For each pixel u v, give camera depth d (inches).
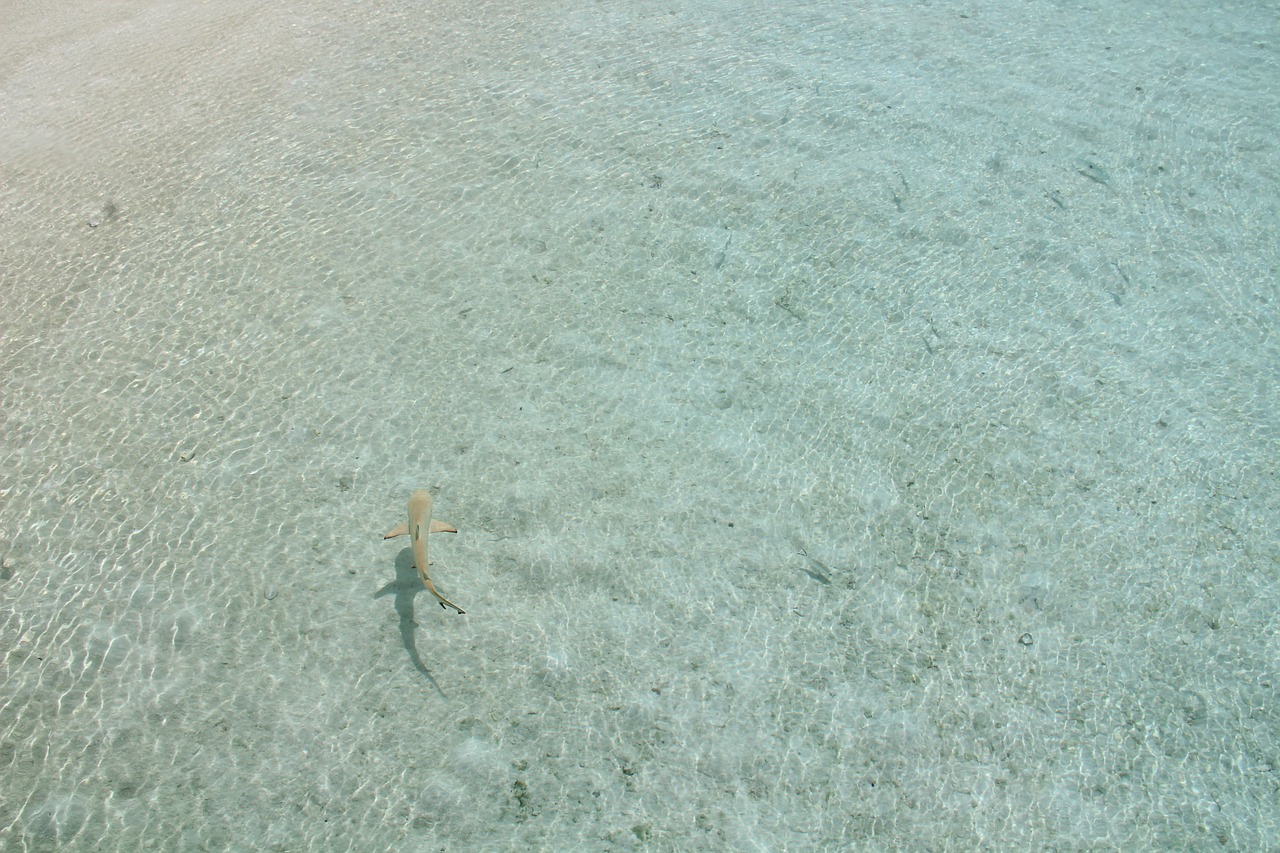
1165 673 165.8
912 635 171.2
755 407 206.7
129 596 170.4
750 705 161.0
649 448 198.1
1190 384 210.5
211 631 166.4
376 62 301.6
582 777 151.9
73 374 205.9
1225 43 310.7
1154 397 207.9
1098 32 318.0
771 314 225.9
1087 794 151.8
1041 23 322.7
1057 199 254.8
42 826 142.5
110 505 183.3
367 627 168.1
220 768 150.2
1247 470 194.2
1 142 270.4
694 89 289.9
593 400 206.4
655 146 269.0
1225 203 253.3
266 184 254.1
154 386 204.4
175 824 143.9
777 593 176.2
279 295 224.1
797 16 326.3
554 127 274.7
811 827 147.6
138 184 254.1
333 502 186.1
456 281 229.6
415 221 244.5
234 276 228.5
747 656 167.5
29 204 248.2
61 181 255.6
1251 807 149.9
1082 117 280.2
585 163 263.1
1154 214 250.8
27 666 160.4
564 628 169.8
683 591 175.8
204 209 246.4
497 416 202.1
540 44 310.3
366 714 157.4
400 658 164.4
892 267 236.8
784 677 164.9
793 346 219.0
